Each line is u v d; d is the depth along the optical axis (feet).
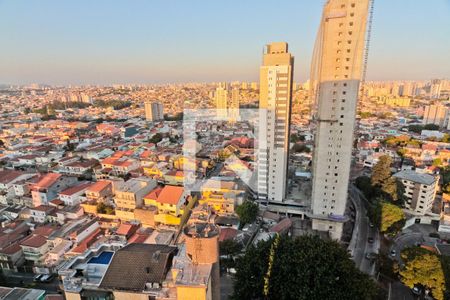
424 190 210.59
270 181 214.48
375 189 222.48
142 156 288.92
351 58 154.30
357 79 156.76
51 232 167.94
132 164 270.26
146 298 81.92
